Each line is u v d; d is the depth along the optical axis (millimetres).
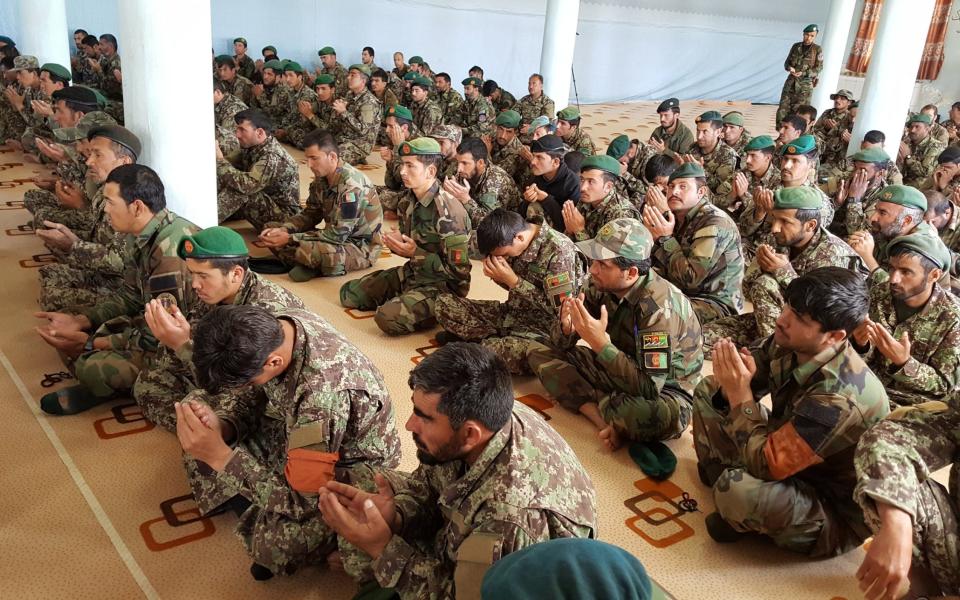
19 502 2285
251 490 1922
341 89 9180
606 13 14078
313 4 11523
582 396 2992
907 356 2689
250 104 9508
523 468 1516
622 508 2473
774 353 2420
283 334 1850
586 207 4410
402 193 5668
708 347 3523
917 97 14367
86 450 2588
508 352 3268
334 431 1935
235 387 1828
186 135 3293
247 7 11094
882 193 3654
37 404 2852
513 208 5402
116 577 2012
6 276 4078
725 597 2090
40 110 5125
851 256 3439
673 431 2752
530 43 13406
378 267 4672
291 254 4469
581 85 14453
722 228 3635
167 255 2748
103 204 3416
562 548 794
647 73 15109
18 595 1916
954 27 13883
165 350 2641
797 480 2195
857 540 2229
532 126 6875
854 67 15117
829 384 2082
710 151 6344
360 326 3814
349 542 1876
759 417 2250
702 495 2576
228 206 4961
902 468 1800
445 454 1565
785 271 3334
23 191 5746
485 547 1450
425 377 1505
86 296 3383
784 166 4688
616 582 754
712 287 3662
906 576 1780
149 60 3141
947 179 5250
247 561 2119
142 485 2420
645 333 2670
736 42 15773
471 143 5105
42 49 6980
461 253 3668
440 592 1641
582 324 2701
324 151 4324
